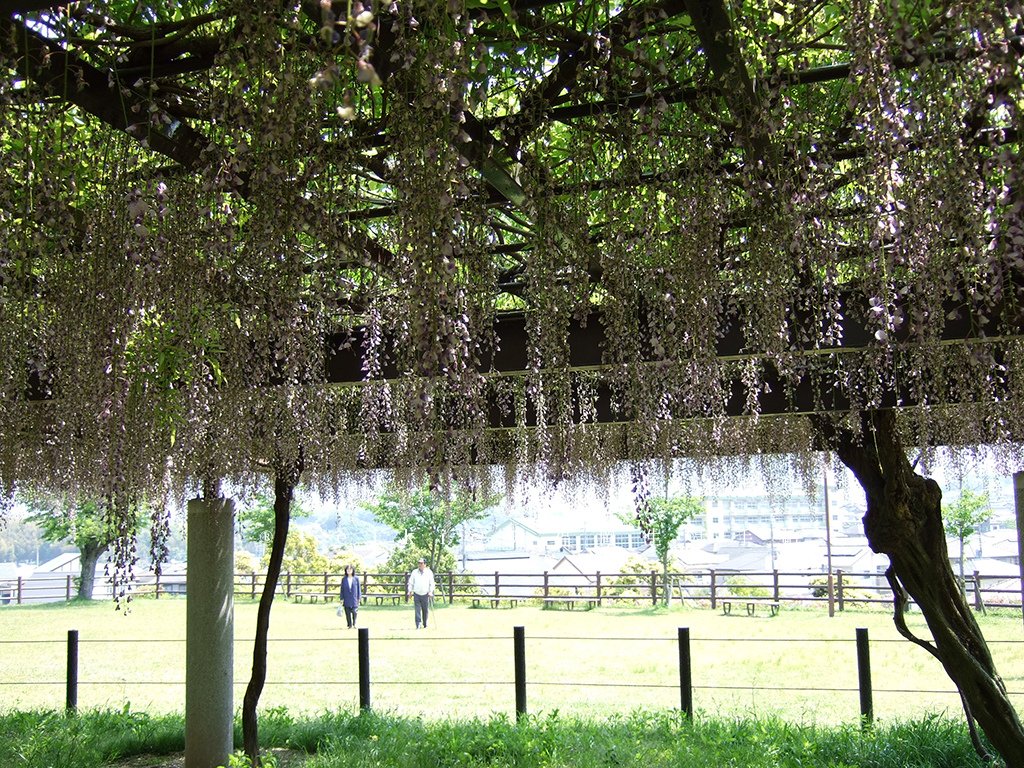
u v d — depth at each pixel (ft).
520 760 16.63
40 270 11.31
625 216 9.81
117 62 8.53
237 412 12.81
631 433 11.56
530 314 11.00
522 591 72.43
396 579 64.69
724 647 36.50
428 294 6.88
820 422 14.42
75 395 11.24
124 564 10.87
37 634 44.75
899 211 7.87
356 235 10.31
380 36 6.99
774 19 9.72
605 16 8.93
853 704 24.07
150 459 12.22
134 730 19.86
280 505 16.48
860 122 7.42
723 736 17.94
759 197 9.08
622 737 18.12
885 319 8.75
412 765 16.40
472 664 33.24
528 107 9.25
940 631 13.09
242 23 7.05
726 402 13.48
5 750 17.51
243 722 16.11
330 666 33.73
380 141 9.44
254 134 7.78
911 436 16.22
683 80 9.21
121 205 9.22
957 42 6.57
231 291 10.17
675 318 10.07
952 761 15.92
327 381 13.24
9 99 7.70
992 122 7.90
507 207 11.78
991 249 7.85
